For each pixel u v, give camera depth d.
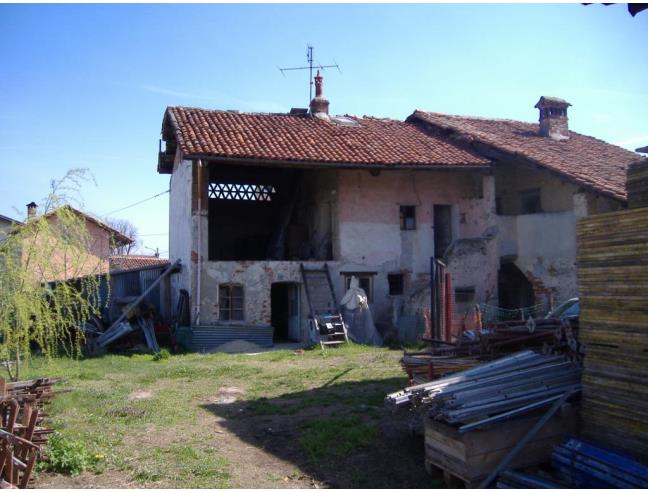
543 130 23.75
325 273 18.94
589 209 18.02
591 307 5.84
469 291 19.12
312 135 20.42
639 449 5.22
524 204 21.06
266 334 17.78
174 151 21.70
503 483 5.21
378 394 9.70
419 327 18.03
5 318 8.16
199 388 10.81
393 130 23.05
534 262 19.55
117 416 8.52
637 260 5.40
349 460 6.54
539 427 5.58
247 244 24.47
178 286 19.69
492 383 6.07
